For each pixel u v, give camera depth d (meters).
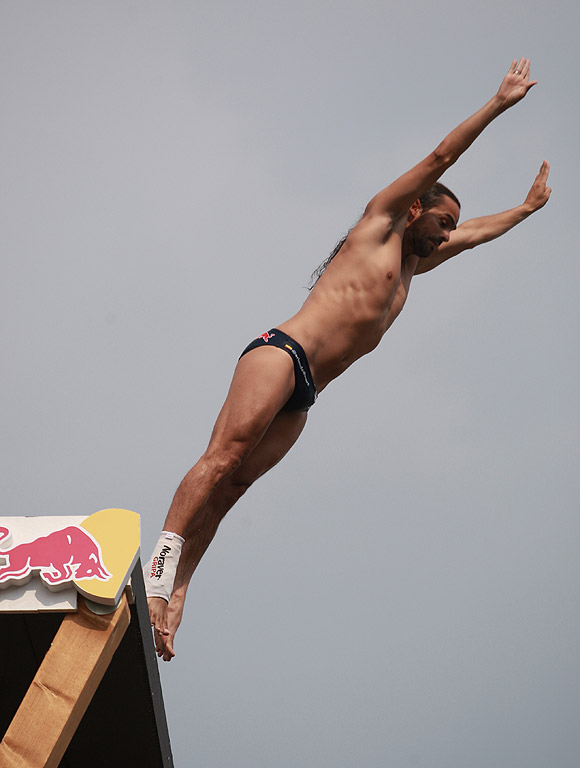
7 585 8.04
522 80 12.83
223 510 13.09
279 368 12.59
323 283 13.48
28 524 8.45
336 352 13.25
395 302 13.83
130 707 10.03
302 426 13.65
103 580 8.10
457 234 15.46
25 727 7.48
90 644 7.89
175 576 12.04
